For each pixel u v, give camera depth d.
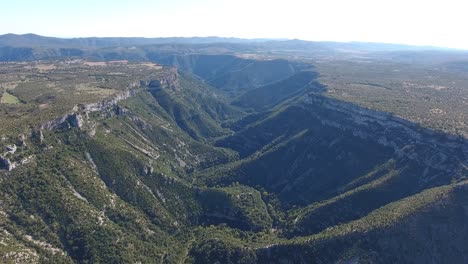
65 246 187.00
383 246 193.75
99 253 189.88
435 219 197.50
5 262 156.88
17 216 183.25
